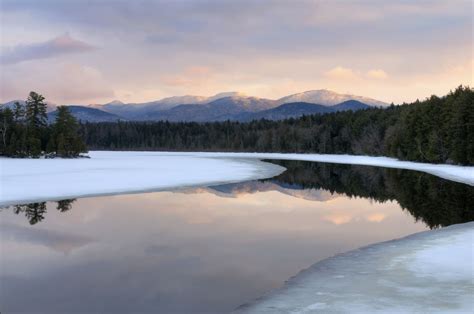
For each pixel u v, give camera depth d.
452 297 10.05
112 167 58.31
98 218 22.77
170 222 21.88
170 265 14.15
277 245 16.83
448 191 34.91
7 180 38.38
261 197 32.22
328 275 12.21
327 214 24.66
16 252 15.95
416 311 9.25
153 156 115.88
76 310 10.38
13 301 10.98
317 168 69.00
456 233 17.36
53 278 12.90
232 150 179.62
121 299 11.07
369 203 29.44
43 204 26.92
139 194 31.83
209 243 17.28
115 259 14.96
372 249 15.16
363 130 124.38
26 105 100.62
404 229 19.95
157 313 10.12
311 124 159.38
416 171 58.22
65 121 98.81
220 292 11.52
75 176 43.12
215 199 30.39
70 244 17.17
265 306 10.02
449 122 69.31
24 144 92.94
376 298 10.13
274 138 162.50
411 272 12.11
